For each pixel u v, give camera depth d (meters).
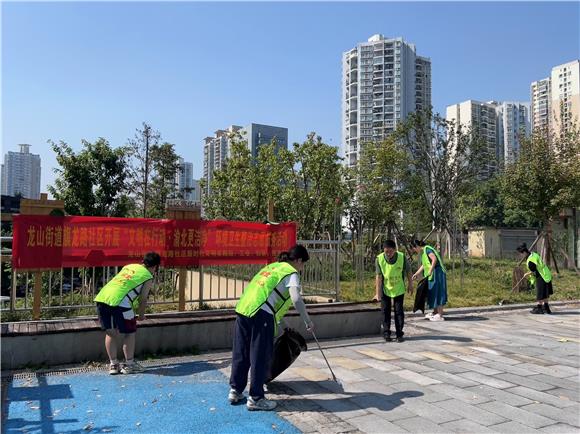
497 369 6.10
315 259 8.72
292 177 18.08
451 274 17.03
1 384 5.26
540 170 18.28
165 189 19.30
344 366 6.17
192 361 6.26
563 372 6.01
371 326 8.24
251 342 4.68
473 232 36.69
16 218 6.39
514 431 4.19
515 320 9.98
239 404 4.76
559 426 4.31
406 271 7.89
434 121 23.92
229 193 18.17
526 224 45.53
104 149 15.39
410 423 4.34
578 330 8.85
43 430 4.09
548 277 10.84
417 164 23.72
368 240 20.14
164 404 4.73
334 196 18.16
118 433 4.05
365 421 4.38
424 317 10.14
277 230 8.29
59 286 7.14
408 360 6.51
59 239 6.60
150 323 6.53
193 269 8.31
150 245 7.21
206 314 7.19
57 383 5.31
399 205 23.05
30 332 5.85
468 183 24.55
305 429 4.19
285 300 4.80
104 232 6.89
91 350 6.15
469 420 4.42
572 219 22.58
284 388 5.28
